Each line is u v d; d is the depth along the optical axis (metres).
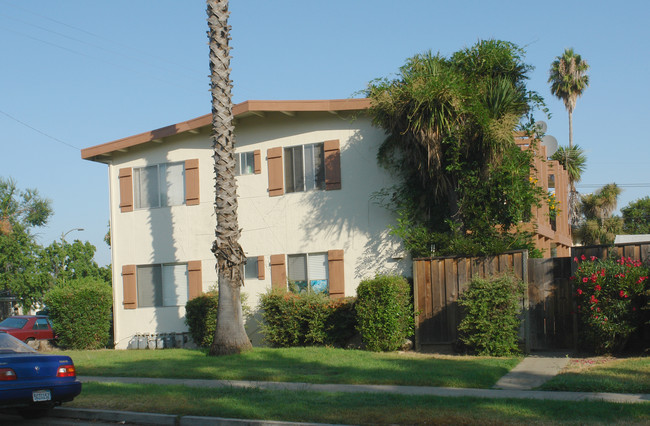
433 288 16.28
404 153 17.70
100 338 22.34
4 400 9.39
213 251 16.80
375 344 16.17
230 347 16.39
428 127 16.03
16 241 46.09
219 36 16.91
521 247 15.96
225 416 9.30
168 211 21.73
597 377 10.72
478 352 14.77
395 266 18.08
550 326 14.90
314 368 13.62
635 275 12.72
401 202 18.02
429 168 16.70
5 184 54.75
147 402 10.53
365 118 18.83
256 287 19.98
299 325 18.00
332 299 17.91
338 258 18.77
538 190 16.81
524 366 12.74
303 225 19.39
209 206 21.06
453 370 12.35
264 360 15.09
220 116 16.83
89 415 10.36
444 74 16.19
